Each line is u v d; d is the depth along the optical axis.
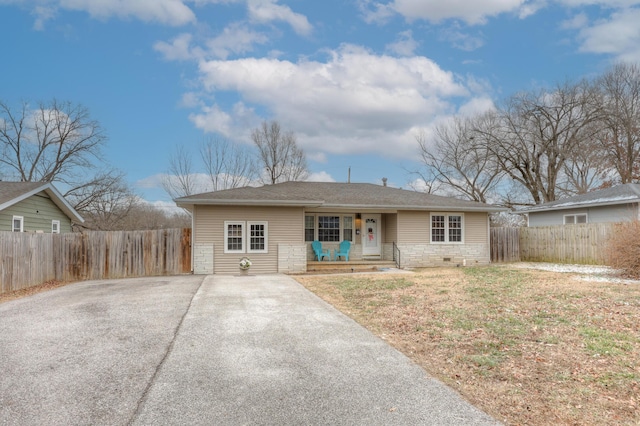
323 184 21.33
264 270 15.56
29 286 12.31
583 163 30.05
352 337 6.12
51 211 18.61
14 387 4.26
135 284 12.20
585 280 11.77
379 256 18.97
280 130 37.38
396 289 10.71
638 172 28.41
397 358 5.16
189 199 14.74
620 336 5.94
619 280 11.66
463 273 14.55
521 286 10.82
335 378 4.50
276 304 8.73
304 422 3.50
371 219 18.97
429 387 4.23
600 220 18.55
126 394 4.07
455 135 33.72
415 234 17.95
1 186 15.88
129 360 5.10
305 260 15.93
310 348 5.59
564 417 3.58
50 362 5.05
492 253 19.97
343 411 3.71
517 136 29.95
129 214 34.81
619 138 28.98
